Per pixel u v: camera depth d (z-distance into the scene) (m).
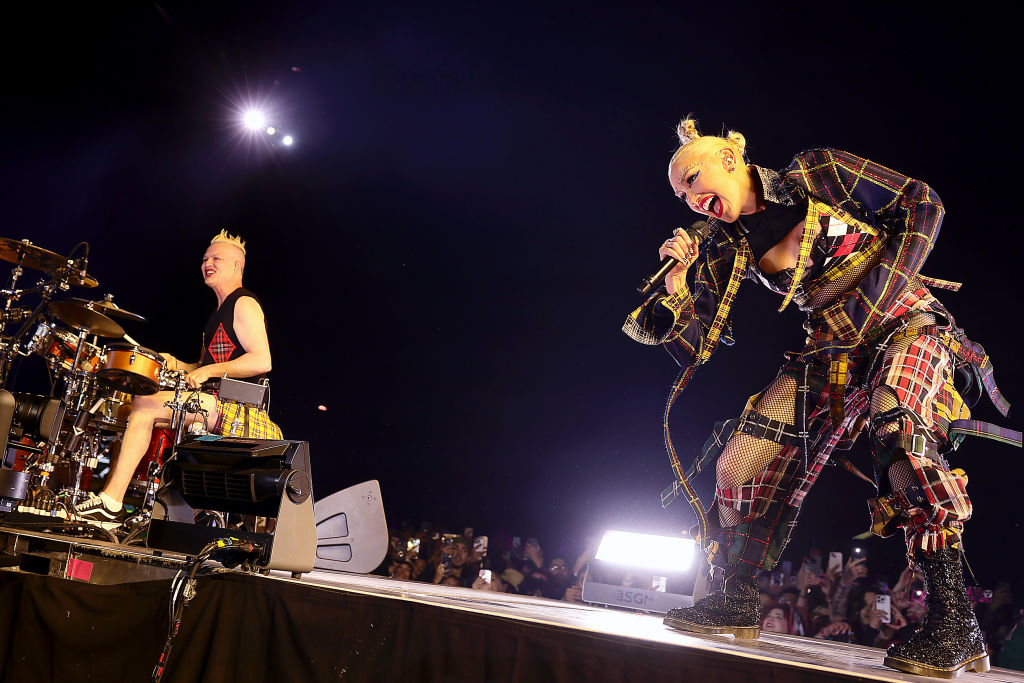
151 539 2.16
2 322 3.76
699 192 2.06
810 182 1.99
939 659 1.64
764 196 2.02
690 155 2.06
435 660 1.66
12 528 2.49
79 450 3.49
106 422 3.60
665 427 2.18
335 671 1.77
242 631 1.92
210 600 1.97
